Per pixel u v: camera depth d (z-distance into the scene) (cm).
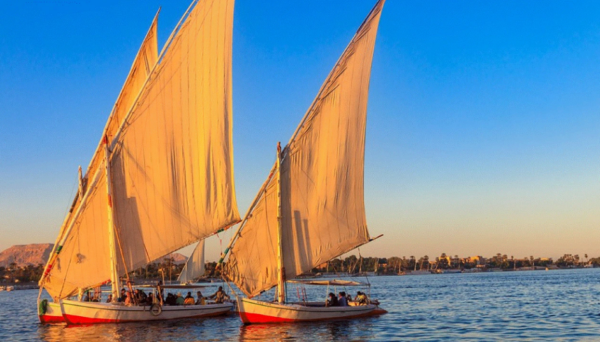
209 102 4056
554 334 3344
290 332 3331
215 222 4022
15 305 7769
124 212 3981
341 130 3800
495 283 12862
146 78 3978
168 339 3131
